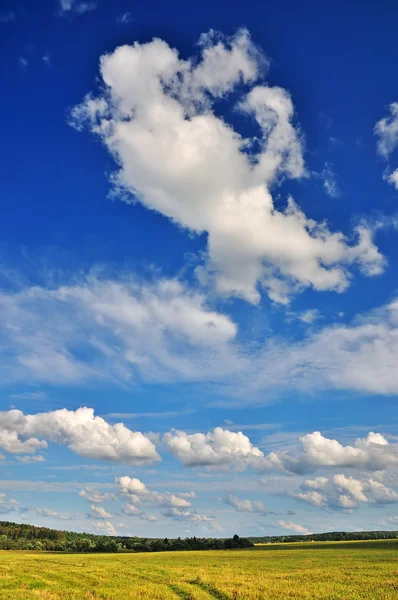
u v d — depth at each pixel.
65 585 42.81
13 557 90.62
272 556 96.19
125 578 49.59
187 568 63.91
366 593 38.28
